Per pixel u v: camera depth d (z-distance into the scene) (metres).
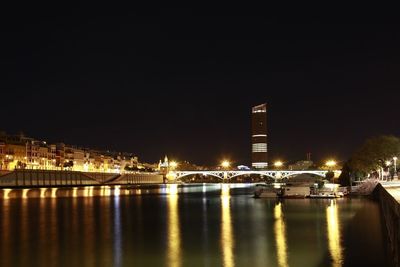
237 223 108.38
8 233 92.94
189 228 100.12
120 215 129.00
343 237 84.56
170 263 66.19
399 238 47.50
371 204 150.62
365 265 63.12
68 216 125.56
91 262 67.12
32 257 70.25
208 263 65.88
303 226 100.50
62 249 76.00
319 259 66.94
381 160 197.75
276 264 64.69
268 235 88.75
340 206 147.00
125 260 68.12
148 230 97.12
